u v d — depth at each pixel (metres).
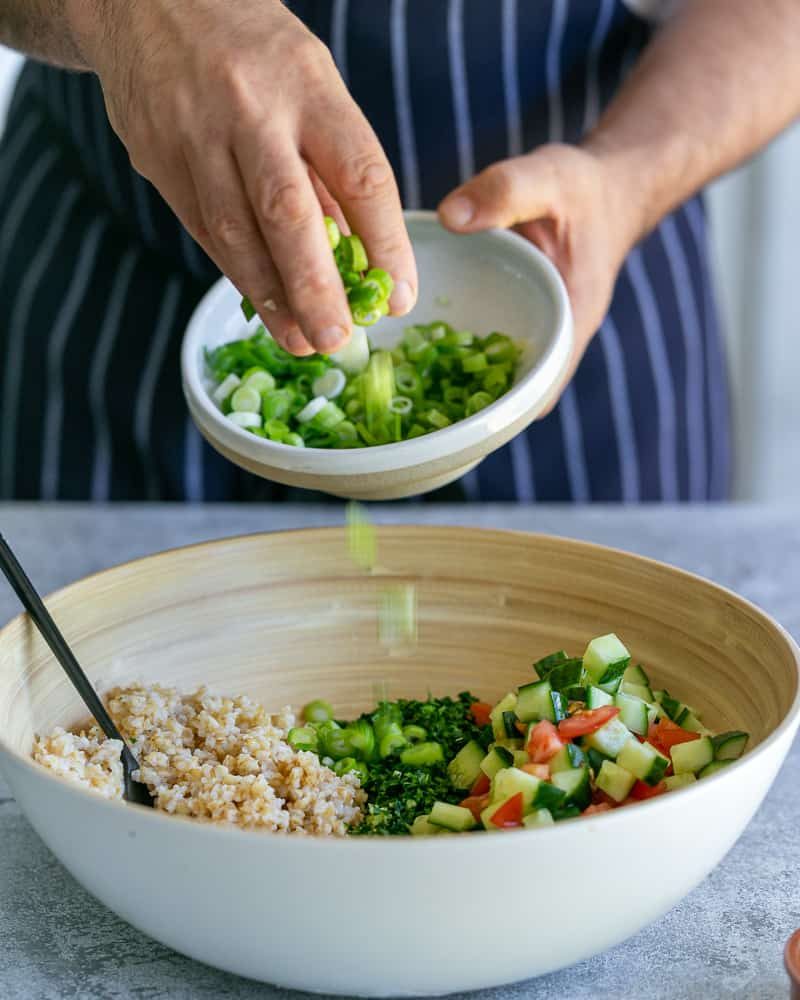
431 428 1.04
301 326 0.83
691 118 1.50
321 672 1.14
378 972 0.73
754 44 1.57
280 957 0.73
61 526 1.64
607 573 1.08
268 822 0.86
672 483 1.84
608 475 1.78
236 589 1.12
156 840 0.70
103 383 1.77
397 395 1.09
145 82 0.89
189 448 1.78
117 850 0.73
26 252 1.81
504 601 1.13
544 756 0.87
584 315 1.35
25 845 0.97
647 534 1.60
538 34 1.59
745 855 0.95
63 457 1.84
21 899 0.90
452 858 0.67
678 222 1.82
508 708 1.00
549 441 1.76
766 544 1.57
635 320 1.76
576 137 1.66
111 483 1.83
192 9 0.89
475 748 0.99
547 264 1.11
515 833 0.68
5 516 1.68
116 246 1.76
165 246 1.68
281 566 1.14
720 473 2.01
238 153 0.84
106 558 1.53
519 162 1.23
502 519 1.65
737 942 0.85
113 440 1.80
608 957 0.83
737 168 1.62
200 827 0.69
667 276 1.79
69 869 0.81
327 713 1.12
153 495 1.83
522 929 0.71
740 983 0.81
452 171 1.64
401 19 1.55
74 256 1.77
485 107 1.62
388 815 0.93
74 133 1.69
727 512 1.69
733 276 3.25
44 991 0.80
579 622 1.10
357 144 0.85
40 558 1.53
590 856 0.69
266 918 0.71
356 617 1.15
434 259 1.18
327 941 0.71
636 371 1.76
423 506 1.72
